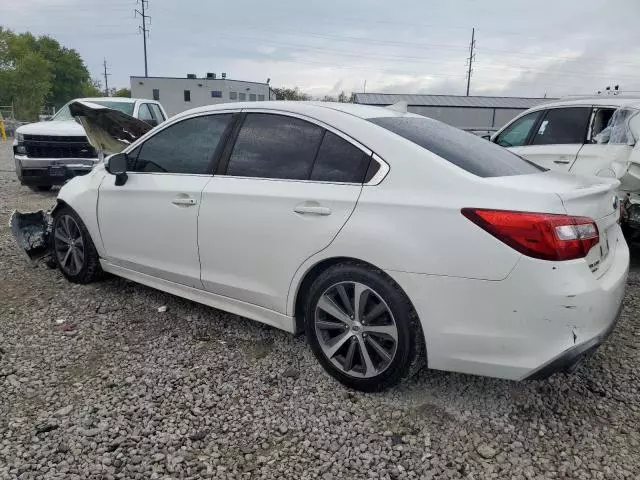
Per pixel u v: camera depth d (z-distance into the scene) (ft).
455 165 9.01
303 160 10.30
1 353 11.18
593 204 8.74
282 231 10.12
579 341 8.00
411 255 8.61
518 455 8.24
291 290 10.26
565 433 8.77
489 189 8.43
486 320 8.27
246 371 10.61
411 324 8.89
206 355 11.24
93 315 13.16
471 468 7.97
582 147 18.94
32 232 16.84
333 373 10.02
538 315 7.95
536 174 9.95
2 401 9.43
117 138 18.70
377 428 8.85
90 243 14.62
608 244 9.68
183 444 8.40
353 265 9.41
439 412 9.30
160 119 35.91
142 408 9.30
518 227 7.95
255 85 168.76
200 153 12.01
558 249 7.88
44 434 8.54
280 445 8.43
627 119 17.85
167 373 10.48
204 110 12.26
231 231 10.93
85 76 285.02
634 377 10.50
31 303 13.88
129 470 7.80
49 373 10.42
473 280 8.23
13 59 214.69
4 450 8.13
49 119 34.40
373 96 107.96
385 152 9.39
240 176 11.09
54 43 269.85
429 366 8.93
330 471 7.88
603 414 9.29
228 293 11.44
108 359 11.02
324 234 9.52
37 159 28.73
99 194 13.91
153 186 12.48
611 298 8.50
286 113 10.85
